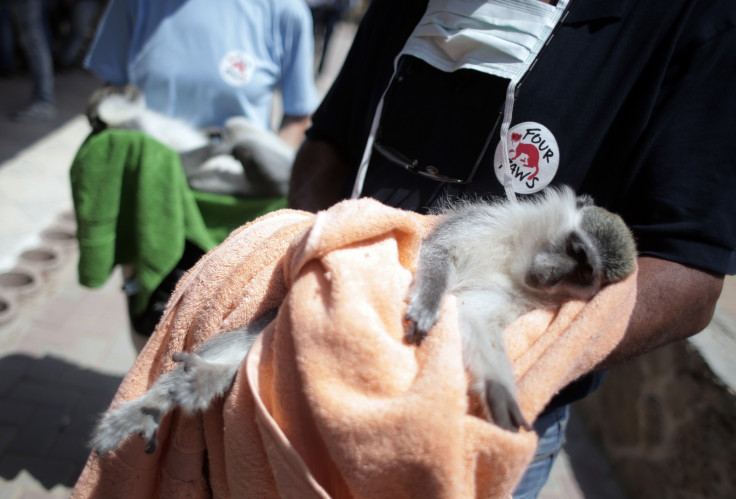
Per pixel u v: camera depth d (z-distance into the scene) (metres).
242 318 1.55
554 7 1.69
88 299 4.96
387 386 1.21
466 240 1.81
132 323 3.05
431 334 1.30
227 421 1.36
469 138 1.83
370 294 1.31
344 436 1.17
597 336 1.38
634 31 1.61
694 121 1.53
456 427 1.16
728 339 3.74
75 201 2.81
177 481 1.56
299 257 1.34
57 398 3.94
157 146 2.76
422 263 1.56
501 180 1.81
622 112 1.64
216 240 3.13
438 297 1.38
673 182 1.53
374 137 2.02
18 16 7.79
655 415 3.83
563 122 1.70
